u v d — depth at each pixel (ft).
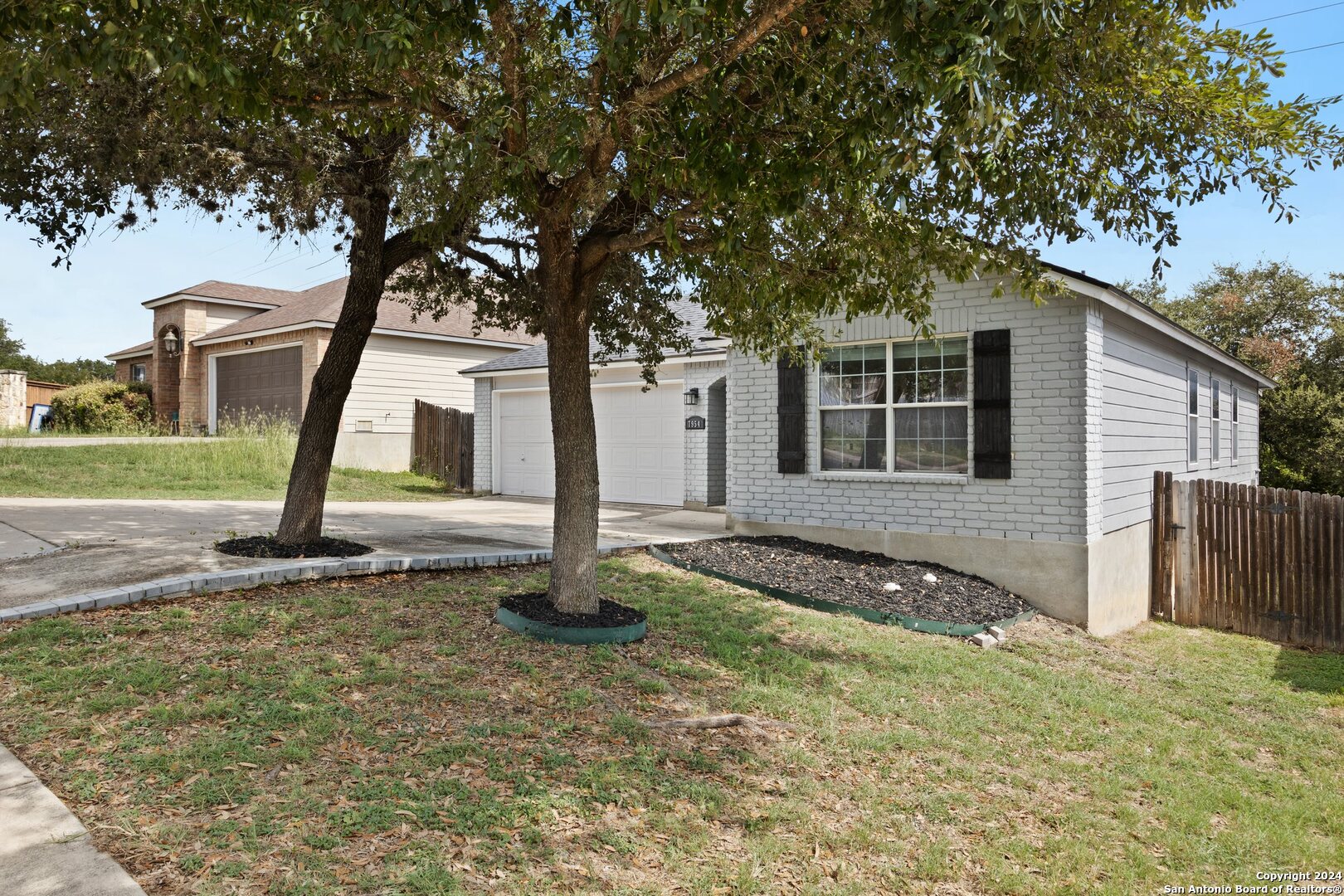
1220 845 12.75
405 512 41.24
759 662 18.25
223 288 79.97
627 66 12.67
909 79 11.00
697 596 23.40
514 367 55.26
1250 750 17.78
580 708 14.20
